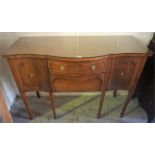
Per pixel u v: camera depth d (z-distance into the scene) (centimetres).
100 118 162
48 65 118
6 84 169
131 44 131
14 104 182
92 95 192
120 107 175
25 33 148
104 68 121
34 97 191
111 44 130
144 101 164
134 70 126
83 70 119
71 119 161
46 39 141
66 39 141
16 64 119
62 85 130
